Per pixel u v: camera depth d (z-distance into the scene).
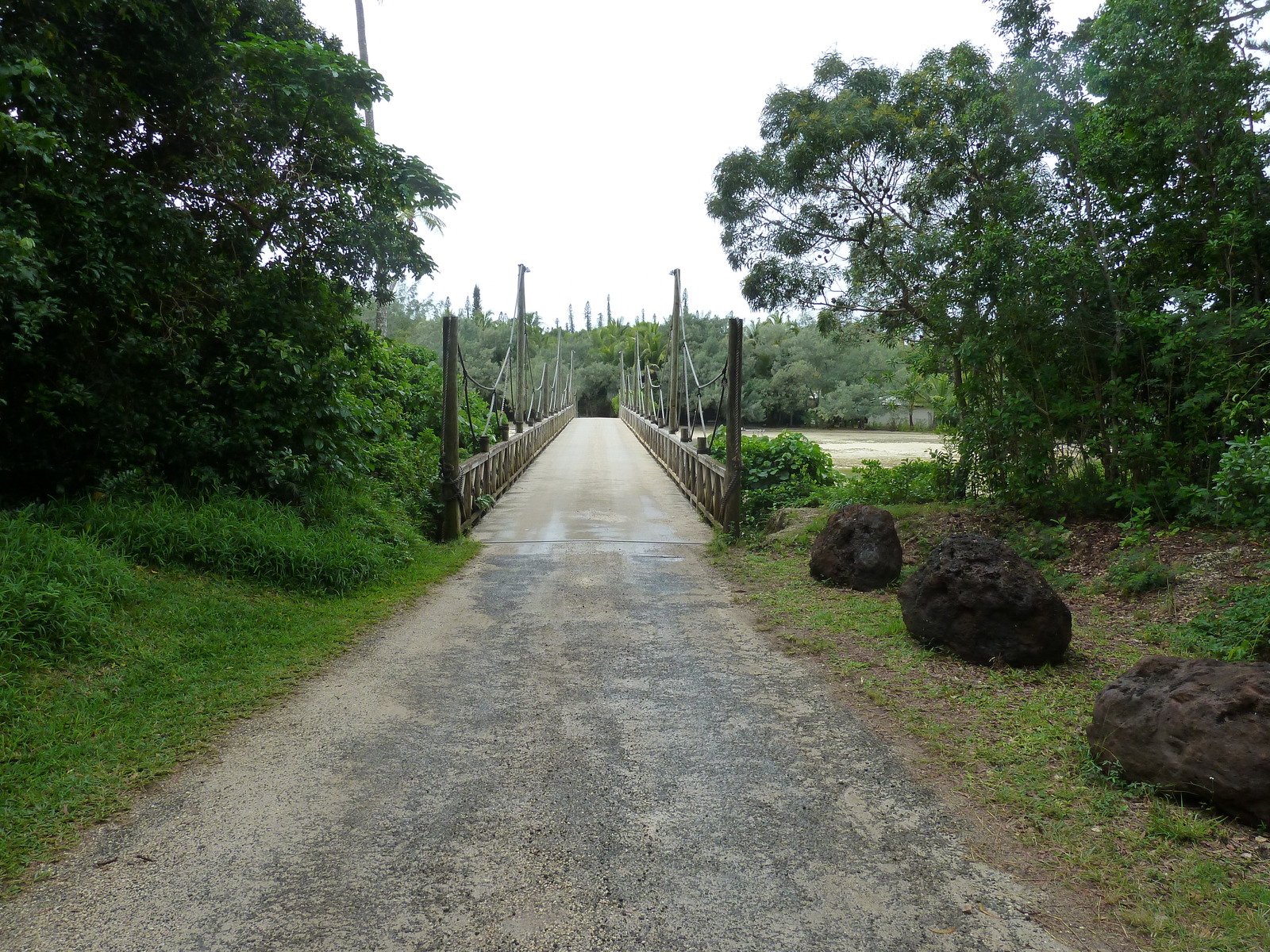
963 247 7.69
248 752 3.12
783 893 2.22
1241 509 5.16
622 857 2.40
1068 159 7.50
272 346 6.08
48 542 4.17
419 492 8.48
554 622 5.13
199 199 5.93
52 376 5.10
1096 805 2.64
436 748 3.18
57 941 2.01
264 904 2.17
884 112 9.35
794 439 11.46
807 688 3.87
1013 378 7.03
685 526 9.42
